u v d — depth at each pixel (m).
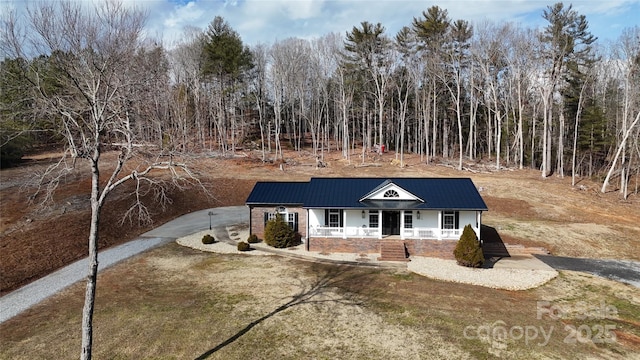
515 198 39.69
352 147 70.00
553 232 31.52
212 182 45.81
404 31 61.59
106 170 42.47
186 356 14.07
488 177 47.84
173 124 33.78
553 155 65.12
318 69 66.31
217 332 15.77
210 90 62.22
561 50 51.31
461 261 25.12
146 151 14.06
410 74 61.09
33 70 11.11
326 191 29.83
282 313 17.55
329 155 63.16
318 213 28.73
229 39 56.84
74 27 11.25
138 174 13.63
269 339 15.26
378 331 16.03
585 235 31.06
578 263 26.39
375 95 65.75
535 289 21.55
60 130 12.75
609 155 58.03
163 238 30.97
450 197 27.81
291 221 30.23
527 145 66.44
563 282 22.73
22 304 18.75
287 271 23.47
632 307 19.23
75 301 19.00
